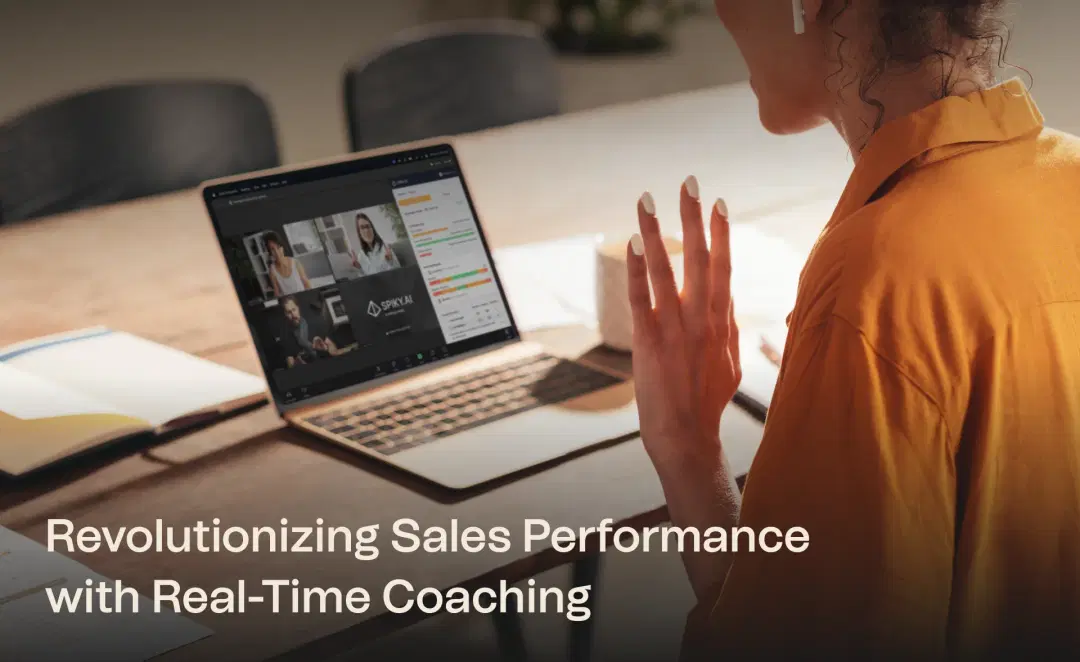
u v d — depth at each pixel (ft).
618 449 3.15
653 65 18.01
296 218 3.51
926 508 2.12
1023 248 2.13
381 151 3.72
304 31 15.70
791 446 2.19
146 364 3.73
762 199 5.65
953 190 2.18
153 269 5.00
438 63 7.43
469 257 3.78
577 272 4.61
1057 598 2.31
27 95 13.47
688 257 2.79
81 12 13.65
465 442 3.16
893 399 2.09
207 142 6.85
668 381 2.82
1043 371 2.13
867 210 2.22
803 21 2.44
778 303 4.15
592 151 6.68
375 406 3.40
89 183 6.55
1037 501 2.23
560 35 18.72
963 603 2.28
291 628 2.40
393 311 3.59
